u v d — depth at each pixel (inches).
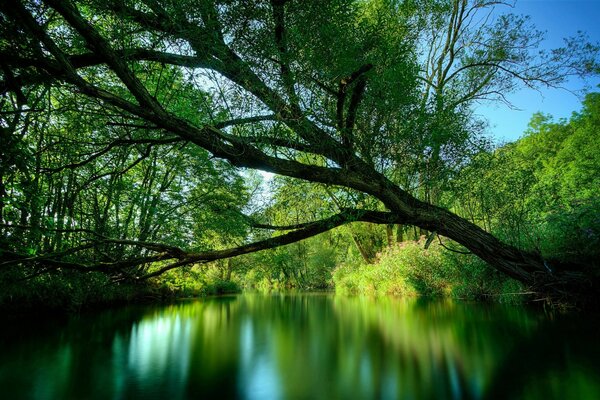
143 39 192.4
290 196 249.9
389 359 201.5
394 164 205.3
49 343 245.3
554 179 512.1
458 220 220.2
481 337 231.6
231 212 438.6
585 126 977.5
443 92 226.8
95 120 225.0
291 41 163.5
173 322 369.7
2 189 207.9
